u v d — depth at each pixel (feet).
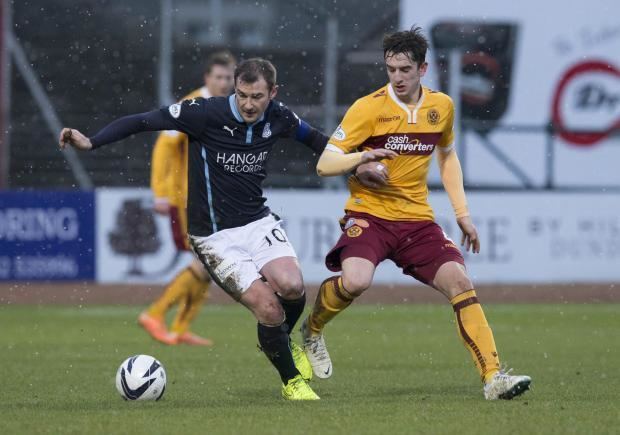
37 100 198.59
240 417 63.26
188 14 201.26
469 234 77.41
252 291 70.79
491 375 70.79
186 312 115.96
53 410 67.36
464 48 195.83
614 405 68.49
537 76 197.47
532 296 182.70
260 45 200.34
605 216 192.54
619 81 198.90
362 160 71.20
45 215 176.86
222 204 73.26
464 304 72.64
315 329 78.23
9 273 176.45
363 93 200.23
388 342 119.96
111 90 200.95
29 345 115.14
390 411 65.51
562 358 103.91
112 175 198.59
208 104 72.18
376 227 75.82
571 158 197.88
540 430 58.23
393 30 200.03
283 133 74.79
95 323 142.00
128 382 71.56
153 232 177.99
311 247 180.96
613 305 171.94
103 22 201.26
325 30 201.26
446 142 77.87
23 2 199.31
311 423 60.80
